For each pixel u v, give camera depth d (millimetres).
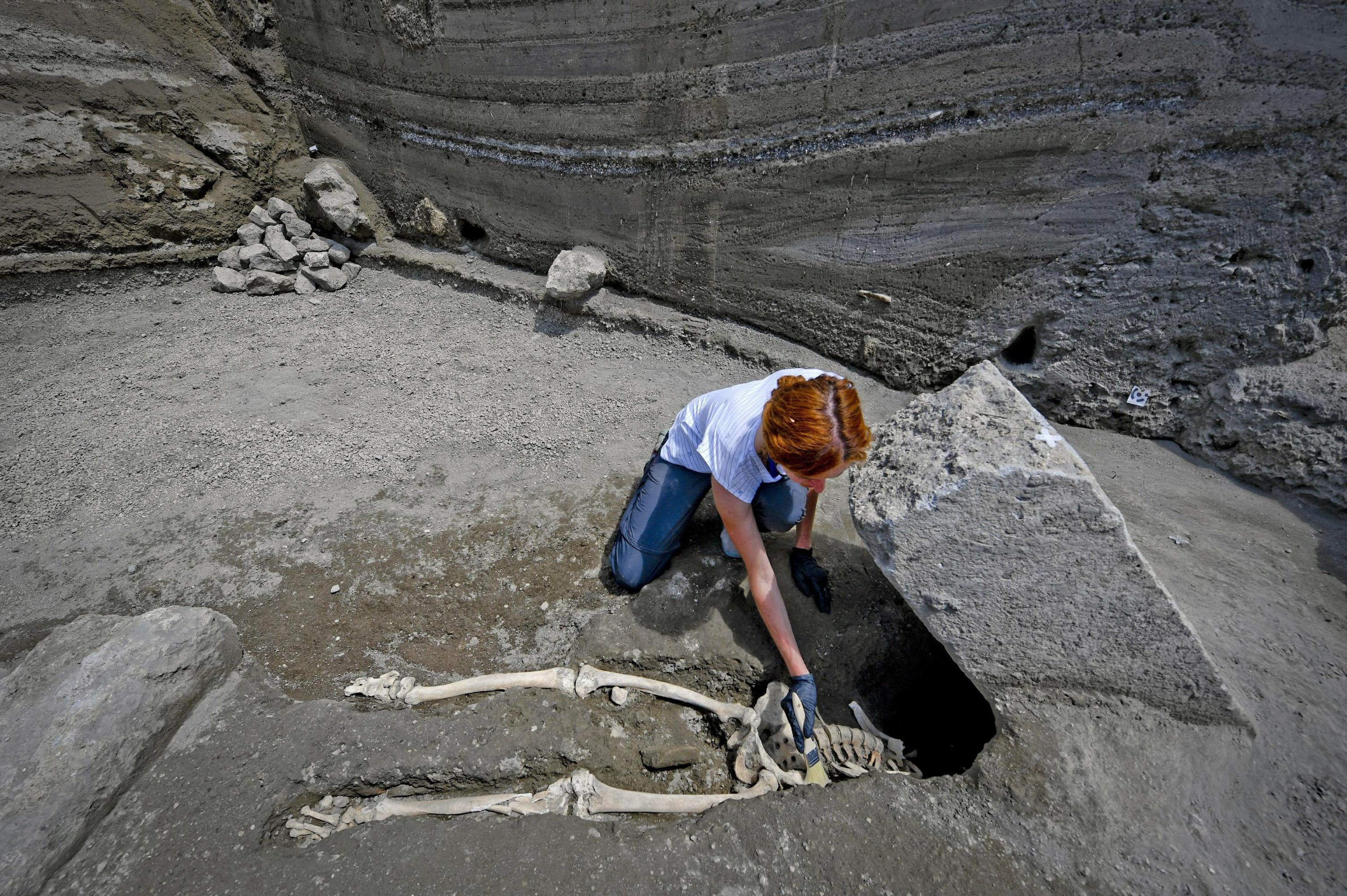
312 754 1784
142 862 1577
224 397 3371
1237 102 2146
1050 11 2252
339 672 2152
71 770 1646
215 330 3932
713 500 2604
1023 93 2412
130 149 3980
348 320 4098
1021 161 2518
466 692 2006
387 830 1639
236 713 1918
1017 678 1755
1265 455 2412
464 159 3949
